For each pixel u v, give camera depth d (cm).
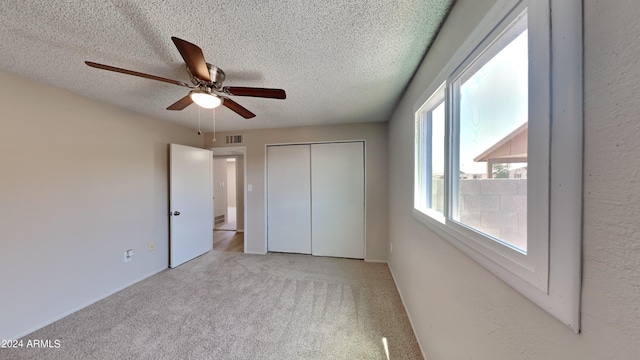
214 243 425
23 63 154
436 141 152
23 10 104
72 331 178
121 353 156
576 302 45
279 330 180
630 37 37
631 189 37
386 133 327
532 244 57
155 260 290
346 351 159
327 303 219
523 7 61
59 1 100
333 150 347
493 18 74
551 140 50
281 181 364
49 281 190
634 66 36
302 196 358
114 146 243
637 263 36
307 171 356
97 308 211
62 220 199
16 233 172
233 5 103
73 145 207
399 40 131
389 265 305
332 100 231
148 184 282
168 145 312
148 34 124
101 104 230
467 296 95
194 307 212
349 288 249
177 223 313
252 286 253
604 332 41
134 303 219
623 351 38
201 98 158
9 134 169
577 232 45
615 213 39
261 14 109
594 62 42
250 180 369
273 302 220
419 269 165
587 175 43
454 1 103
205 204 365
